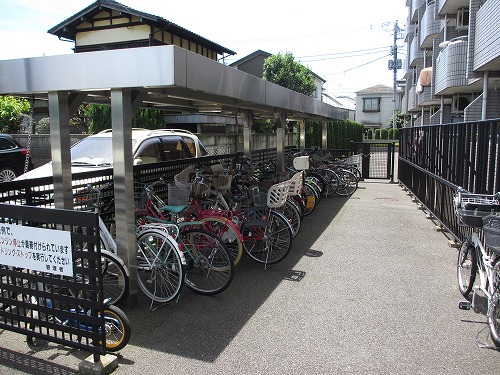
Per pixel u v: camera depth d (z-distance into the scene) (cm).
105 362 257
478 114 1096
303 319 328
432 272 432
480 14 923
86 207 399
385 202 865
